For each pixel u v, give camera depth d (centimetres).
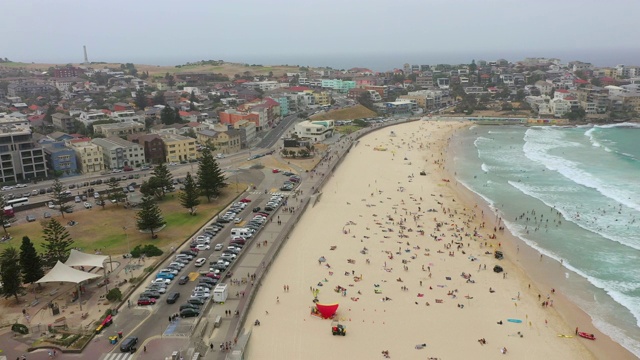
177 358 6775
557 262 10544
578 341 7725
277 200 14225
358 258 10662
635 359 7294
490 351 7406
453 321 8212
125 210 13425
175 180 16275
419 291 9225
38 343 7156
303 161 19350
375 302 8800
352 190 15900
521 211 13725
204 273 9562
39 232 11788
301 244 11412
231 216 12812
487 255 10869
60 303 8456
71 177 16950
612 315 8500
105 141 19100
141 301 8356
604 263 10481
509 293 9206
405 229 12400
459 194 15375
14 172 16150
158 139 19075
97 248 10769
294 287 9338
